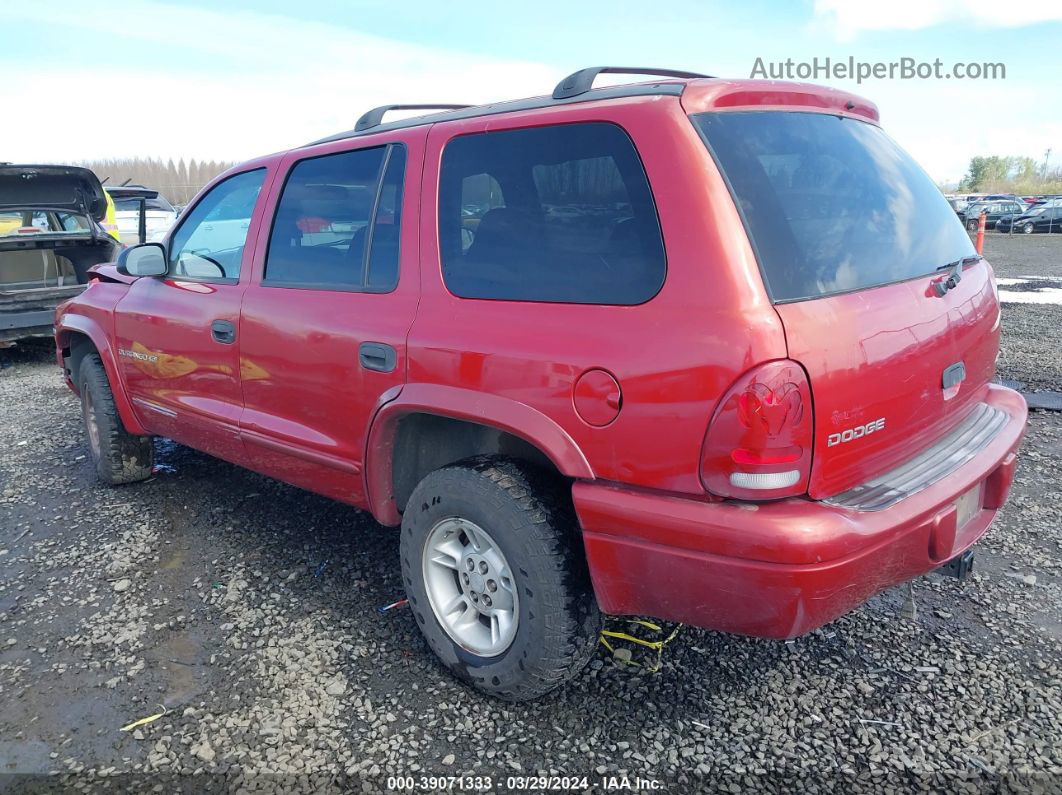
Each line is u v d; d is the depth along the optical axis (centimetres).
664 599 222
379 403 279
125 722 259
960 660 280
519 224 248
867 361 213
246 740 250
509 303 246
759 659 285
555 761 238
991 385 311
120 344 426
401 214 283
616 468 220
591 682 275
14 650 301
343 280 303
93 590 345
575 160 237
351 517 419
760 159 224
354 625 314
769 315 198
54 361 895
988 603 316
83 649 301
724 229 206
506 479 249
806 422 200
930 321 238
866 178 255
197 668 288
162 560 372
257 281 341
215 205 380
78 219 898
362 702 268
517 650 250
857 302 218
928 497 221
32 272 880
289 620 319
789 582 196
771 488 198
